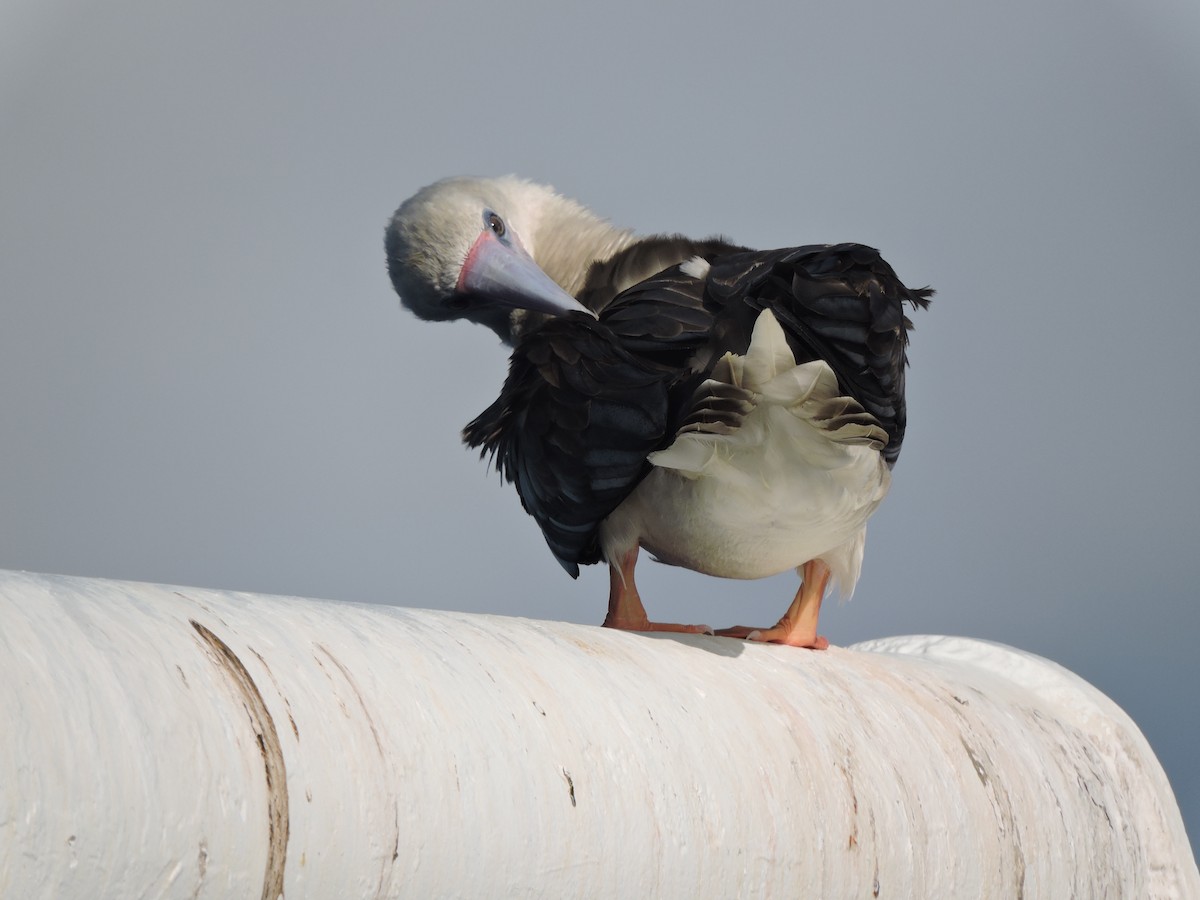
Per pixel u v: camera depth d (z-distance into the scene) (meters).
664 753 7.57
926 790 9.08
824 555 11.76
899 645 12.89
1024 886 9.56
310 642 6.45
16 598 5.57
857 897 8.42
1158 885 11.21
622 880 7.09
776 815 8.01
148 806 5.11
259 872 5.47
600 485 10.89
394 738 6.23
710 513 10.83
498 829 6.47
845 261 10.59
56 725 4.97
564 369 10.81
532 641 7.88
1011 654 12.37
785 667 9.47
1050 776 10.29
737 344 10.23
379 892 5.93
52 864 4.80
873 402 10.51
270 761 5.64
